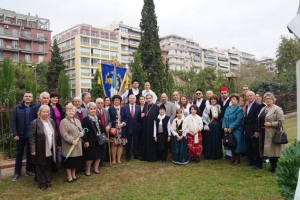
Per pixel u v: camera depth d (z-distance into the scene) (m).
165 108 6.93
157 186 4.81
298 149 2.69
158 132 6.69
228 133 6.39
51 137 4.94
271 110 5.42
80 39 47.81
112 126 6.58
